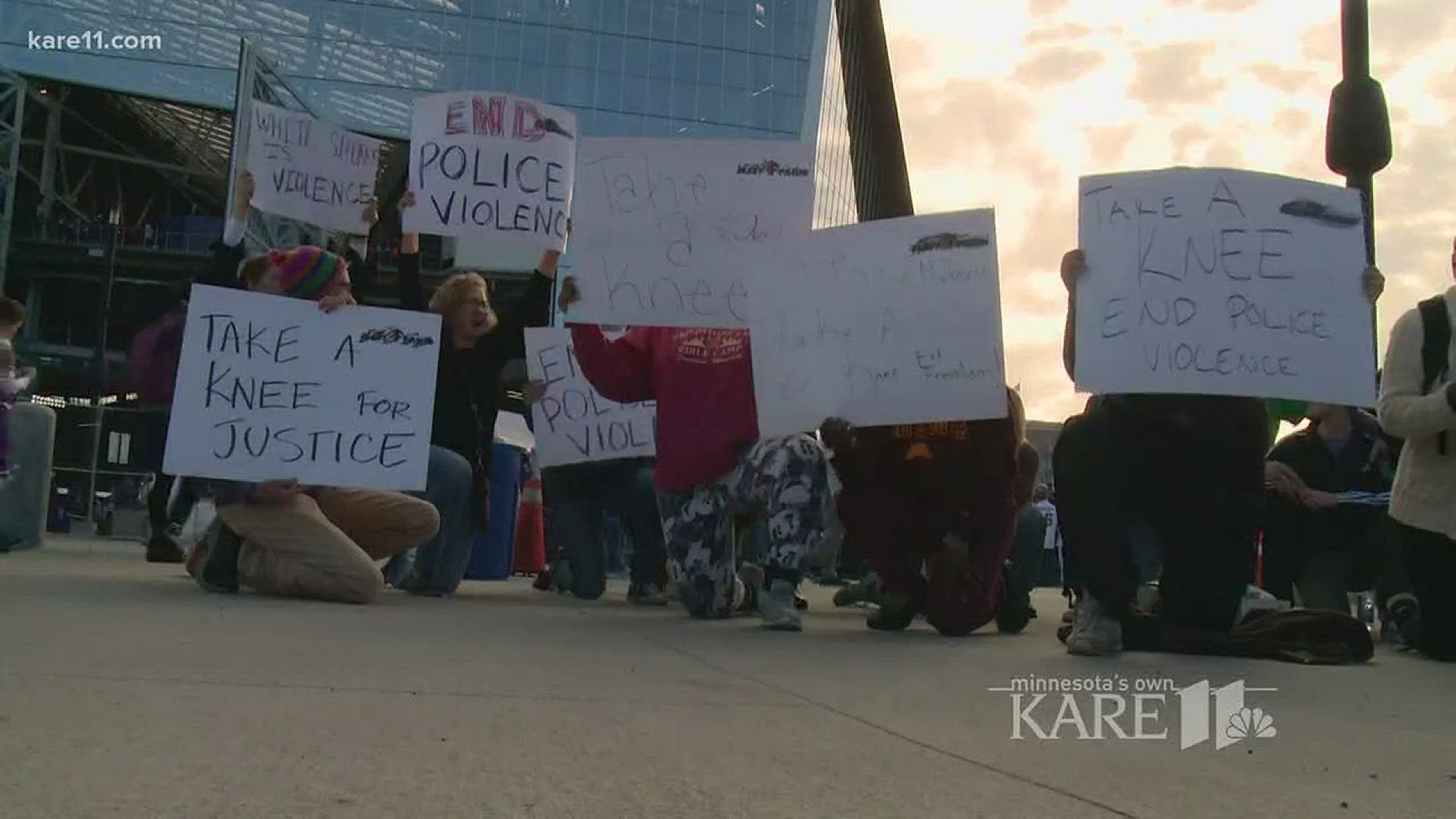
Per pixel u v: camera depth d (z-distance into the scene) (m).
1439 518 5.48
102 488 21.56
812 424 5.96
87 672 3.75
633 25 59.72
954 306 5.86
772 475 6.22
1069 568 5.46
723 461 6.45
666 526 6.72
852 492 6.32
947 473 6.08
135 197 53.06
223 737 2.90
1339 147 7.41
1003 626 6.60
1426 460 5.57
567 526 8.16
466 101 7.69
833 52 63.88
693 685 4.08
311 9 53.66
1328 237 5.30
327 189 8.30
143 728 2.96
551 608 7.20
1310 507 6.81
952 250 5.89
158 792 2.39
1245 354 5.18
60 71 46.84
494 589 9.25
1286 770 2.98
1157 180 5.31
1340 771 2.98
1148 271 5.23
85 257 45.47
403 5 55.53
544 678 4.08
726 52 60.75
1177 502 5.26
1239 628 5.40
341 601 6.70
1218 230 5.26
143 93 47.00
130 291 45.84
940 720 3.52
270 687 3.62
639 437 7.88
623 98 59.16
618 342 6.79
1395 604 6.33
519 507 11.78
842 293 5.98
